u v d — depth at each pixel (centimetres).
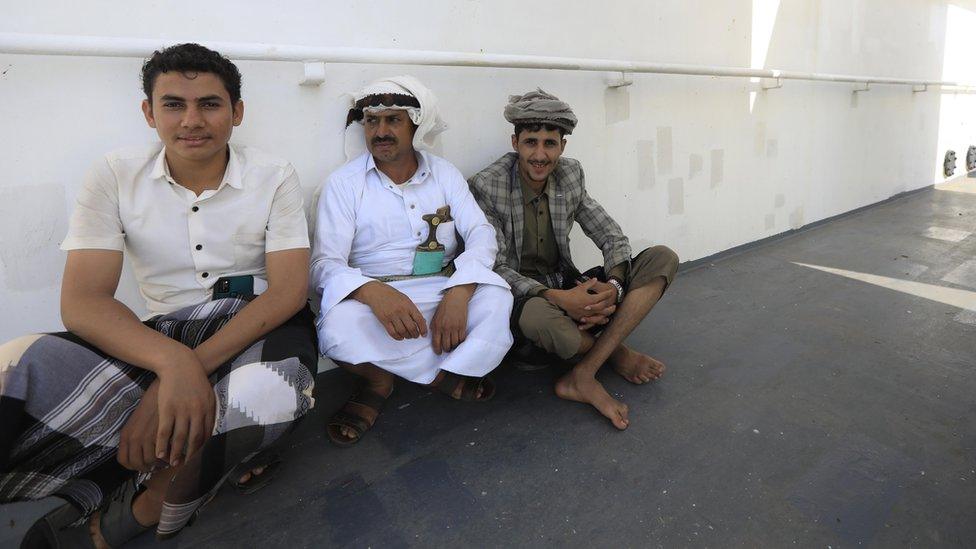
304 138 172
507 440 154
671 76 273
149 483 110
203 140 117
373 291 145
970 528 122
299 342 123
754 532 122
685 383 186
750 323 236
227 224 130
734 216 336
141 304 154
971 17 586
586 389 168
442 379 161
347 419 155
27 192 136
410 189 169
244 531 121
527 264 199
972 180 634
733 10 300
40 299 142
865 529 122
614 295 172
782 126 356
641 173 271
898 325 231
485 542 119
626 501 131
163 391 102
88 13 133
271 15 158
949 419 163
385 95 151
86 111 139
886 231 399
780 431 158
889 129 488
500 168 189
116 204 120
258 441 109
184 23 146
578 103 237
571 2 227
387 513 127
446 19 193
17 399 95
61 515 110
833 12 380
